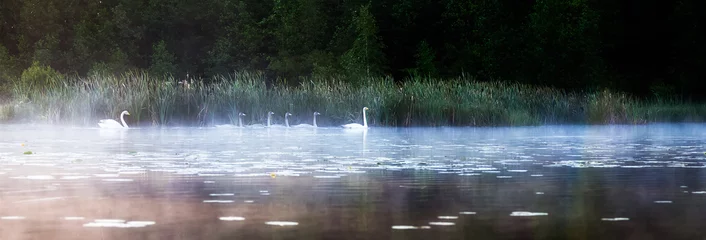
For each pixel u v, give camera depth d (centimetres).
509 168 1227
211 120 3111
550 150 1653
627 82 5150
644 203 832
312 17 5453
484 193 914
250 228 683
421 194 905
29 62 5650
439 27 5478
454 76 5069
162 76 5297
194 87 3203
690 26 5000
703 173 1141
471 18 5378
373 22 4906
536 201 848
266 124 3139
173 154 1527
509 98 3284
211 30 5784
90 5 5856
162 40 5475
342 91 3262
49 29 5731
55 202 838
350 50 4906
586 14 4712
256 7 5797
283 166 1255
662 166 1262
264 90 3238
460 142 1956
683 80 4944
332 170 1195
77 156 1475
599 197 878
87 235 651
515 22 5328
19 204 823
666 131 2672
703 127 3055
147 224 703
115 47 5653
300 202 841
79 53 5559
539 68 4666
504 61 4866
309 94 3225
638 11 5319
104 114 3045
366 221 720
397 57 5522
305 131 2680
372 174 1130
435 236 647
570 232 664
